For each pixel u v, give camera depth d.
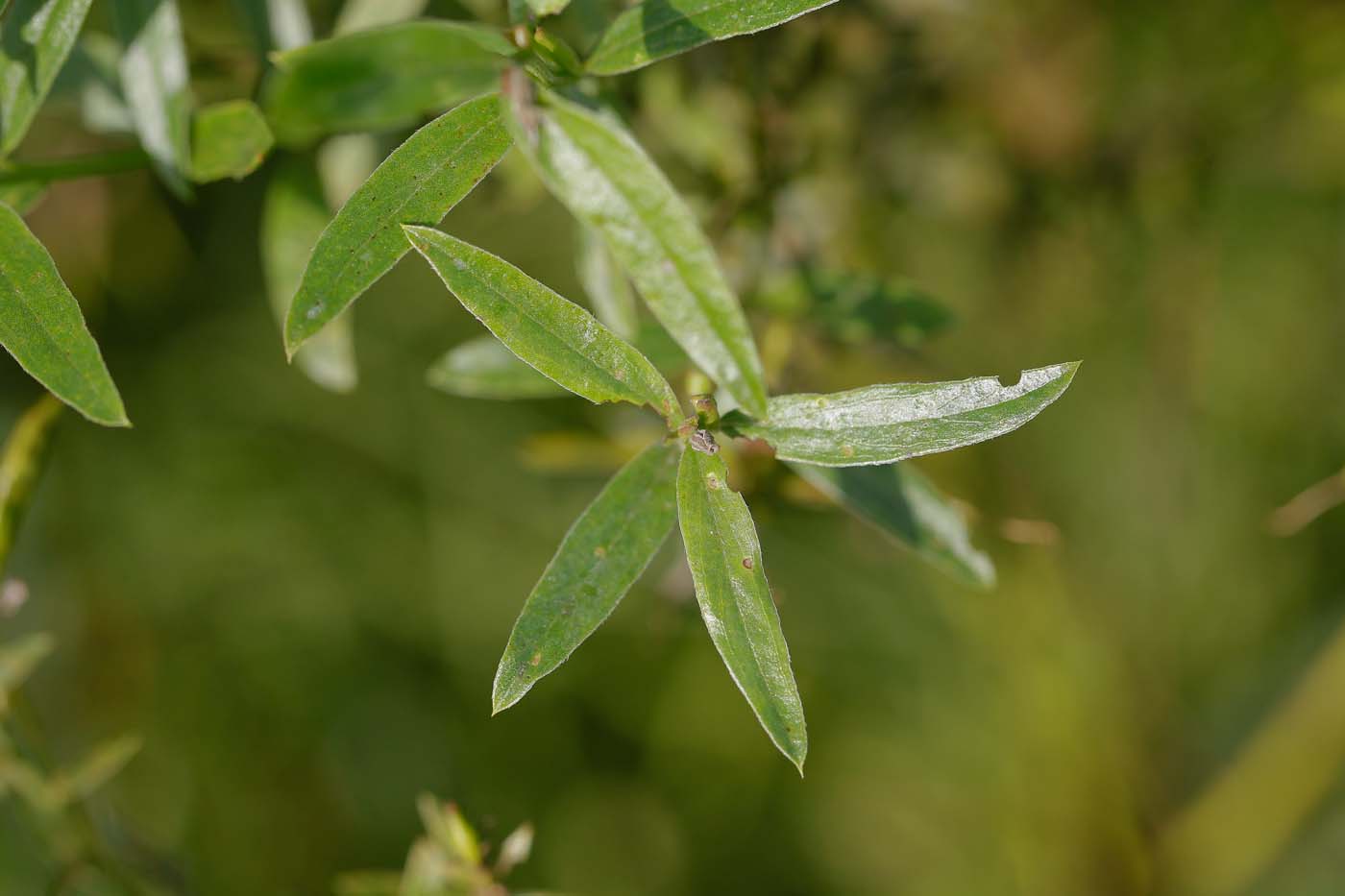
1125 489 0.67
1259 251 0.65
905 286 0.43
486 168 0.35
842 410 0.35
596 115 0.36
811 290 0.43
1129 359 0.64
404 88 0.40
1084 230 0.59
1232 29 0.57
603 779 0.71
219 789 0.67
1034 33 0.53
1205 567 0.68
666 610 0.46
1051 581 0.66
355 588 0.71
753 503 0.42
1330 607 0.68
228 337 0.65
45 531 0.65
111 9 0.39
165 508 0.67
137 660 0.67
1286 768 0.67
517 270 0.35
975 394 0.35
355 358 0.68
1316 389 0.68
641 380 0.35
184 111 0.39
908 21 0.47
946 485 0.61
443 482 0.71
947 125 0.52
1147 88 0.57
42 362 0.35
